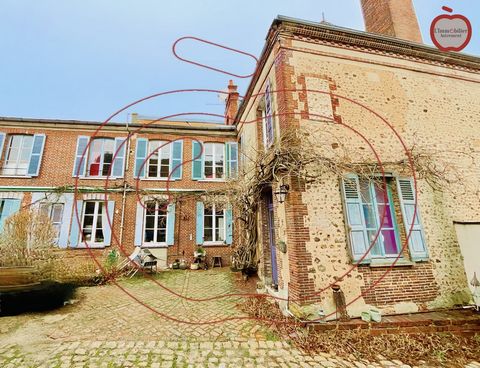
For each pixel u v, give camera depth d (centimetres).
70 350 386
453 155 656
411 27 824
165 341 417
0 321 494
